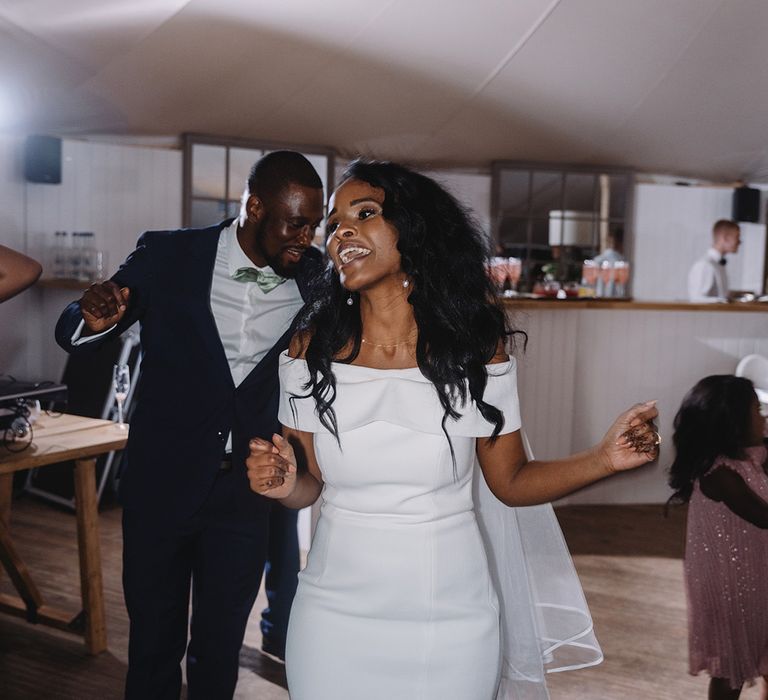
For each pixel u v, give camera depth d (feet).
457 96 22.67
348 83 21.62
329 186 24.85
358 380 5.40
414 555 5.35
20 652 11.19
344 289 5.58
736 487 8.71
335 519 5.53
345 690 5.40
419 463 5.35
